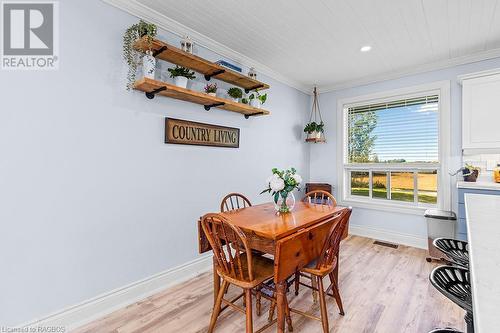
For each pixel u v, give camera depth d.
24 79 1.66
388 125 3.83
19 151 1.63
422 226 3.47
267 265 1.81
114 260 2.08
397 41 2.75
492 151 2.77
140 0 2.11
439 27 2.45
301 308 2.06
